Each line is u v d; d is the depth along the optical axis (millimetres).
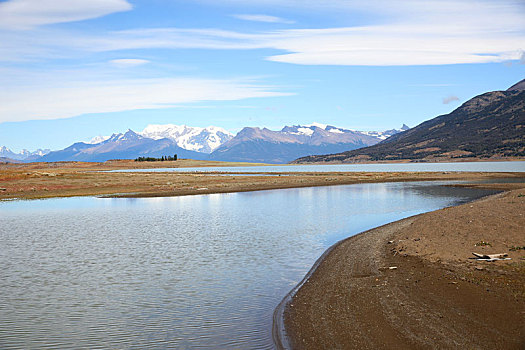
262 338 14000
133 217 46312
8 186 86625
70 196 75188
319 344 13172
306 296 18047
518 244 22984
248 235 34031
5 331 14961
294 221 41938
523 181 101188
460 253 22594
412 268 20922
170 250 28406
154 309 17047
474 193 72438
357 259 24172
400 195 70625
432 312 14828
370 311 15492
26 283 20859
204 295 18719
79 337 14383
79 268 23719
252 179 118812
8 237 33750
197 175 141500
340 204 57781
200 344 13695
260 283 20453
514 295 15883
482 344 12094
